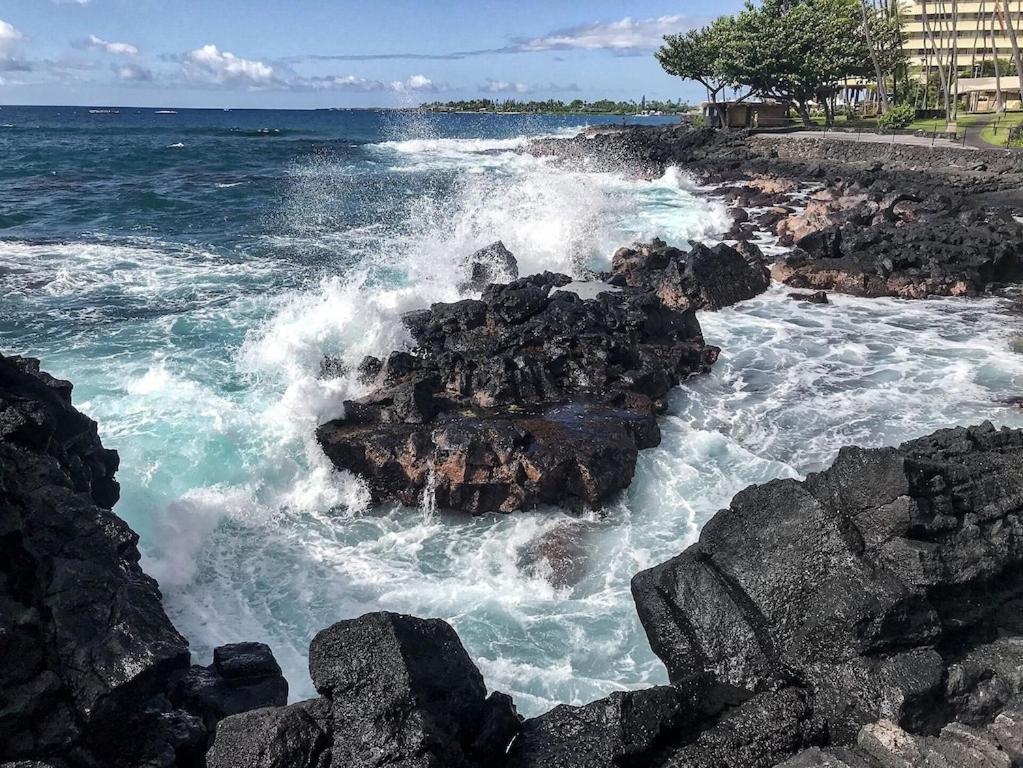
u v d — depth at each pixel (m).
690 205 39.94
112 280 23.30
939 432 10.80
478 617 10.41
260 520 12.41
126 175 48.06
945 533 8.62
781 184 43.09
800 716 7.87
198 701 7.79
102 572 7.49
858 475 8.77
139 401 14.79
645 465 13.51
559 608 10.59
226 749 6.70
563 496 12.63
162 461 12.82
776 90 67.69
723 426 15.48
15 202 35.44
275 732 6.68
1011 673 7.94
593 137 68.81
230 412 14.30
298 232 31.58
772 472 13.52
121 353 17.34
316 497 12.91
